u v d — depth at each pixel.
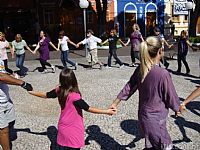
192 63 14.40
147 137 3.64
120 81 10.32
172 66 13.63
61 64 15.09
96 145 5.16
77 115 3.88
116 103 3.94
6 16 28.84
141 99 3.65
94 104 7.73
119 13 31.09
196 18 24.41
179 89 9.09
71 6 30.22
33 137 5.60
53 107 7.65
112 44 13.34
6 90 4.43
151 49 3.49
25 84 4.18
